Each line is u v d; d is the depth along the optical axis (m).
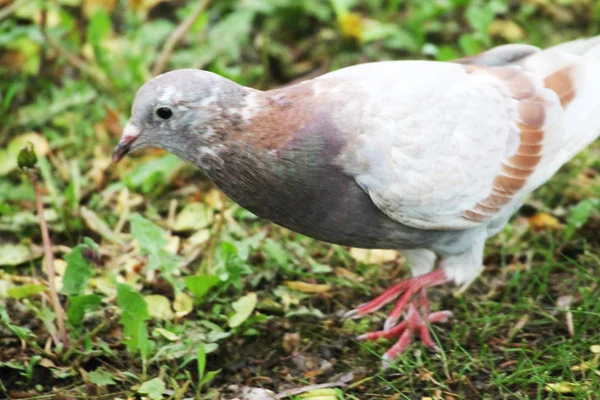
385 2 14.70
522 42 13.88
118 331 9.56
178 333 9.39
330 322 9.83
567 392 8.67
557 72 9.55
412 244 9.08
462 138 8.77
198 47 13.47
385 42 13.91
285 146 8.38
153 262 9.78
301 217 8.72
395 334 9.52
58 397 8.81
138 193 11.62
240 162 8.45
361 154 8.44
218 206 11.35
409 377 9.05
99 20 12.62
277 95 8.52
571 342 9.28
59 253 10.82
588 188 11.59
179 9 14.46
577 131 9.49
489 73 9.31
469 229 9.09
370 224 8.80
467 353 9.16
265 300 9.99
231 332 9.34
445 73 9.02
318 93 8.55
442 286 10.35
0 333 9.50
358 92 8.61
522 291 10.22
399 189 8.53
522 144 9.12
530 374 8.95
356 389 9.01
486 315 9.84
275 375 9.24
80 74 13.30
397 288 9.34
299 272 10.27
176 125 8.42
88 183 11.73
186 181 11.91
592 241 10.81
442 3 14.00
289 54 13.88
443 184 8.67
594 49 9.98
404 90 8.70
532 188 9.30
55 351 9.16
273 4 14.14
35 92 13.09
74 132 12.38
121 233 11.02
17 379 9.12
